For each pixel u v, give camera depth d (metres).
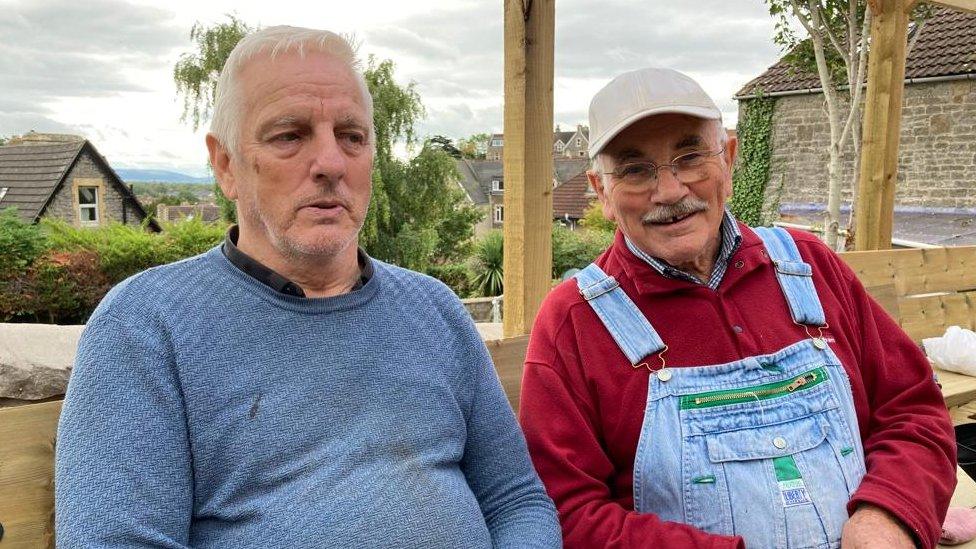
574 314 1.69
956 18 15.10
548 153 2.68
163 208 43.97
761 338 1.63
